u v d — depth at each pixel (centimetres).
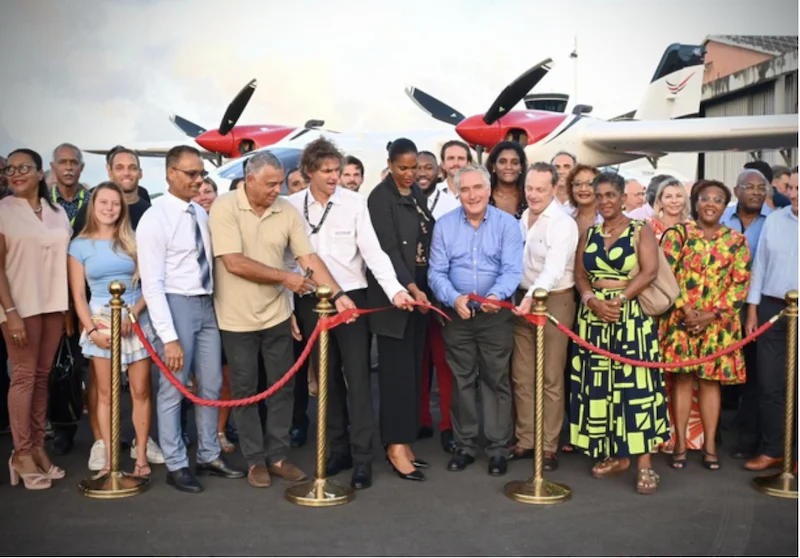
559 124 1246
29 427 426
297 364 410
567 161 621
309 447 510
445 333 452
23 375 420
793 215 452
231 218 405
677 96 1775
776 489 417
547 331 457
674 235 467
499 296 428
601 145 1270
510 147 483
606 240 432
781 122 1269
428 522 376
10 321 405
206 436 439
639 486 421
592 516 385
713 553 340
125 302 425
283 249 421
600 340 432
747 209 524
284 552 340
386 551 341
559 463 478
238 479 439
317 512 390
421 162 528
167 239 400
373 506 398
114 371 414
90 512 389
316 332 405
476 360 455
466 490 424
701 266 457
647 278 420
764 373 455
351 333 425
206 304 416
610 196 425
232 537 357
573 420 448
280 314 423
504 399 452
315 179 425
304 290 404
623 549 344
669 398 480
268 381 435
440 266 445
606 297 429
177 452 421
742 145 1309
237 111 1241
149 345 402
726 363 454
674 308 461
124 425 567
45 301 423
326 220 427
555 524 374
